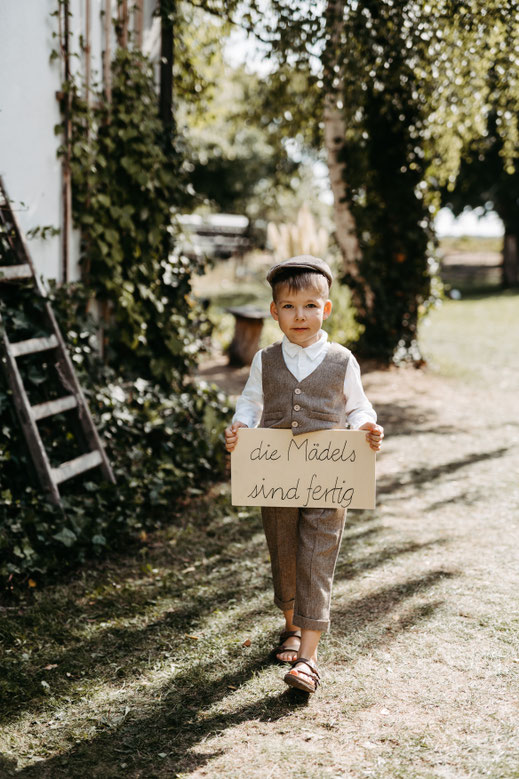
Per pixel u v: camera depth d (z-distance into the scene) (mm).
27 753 2227
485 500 4641
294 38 5879
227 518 4363
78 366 4375
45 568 3426
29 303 4035
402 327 9297
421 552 3779
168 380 5129
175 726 2348
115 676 2670
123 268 4844
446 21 5621
